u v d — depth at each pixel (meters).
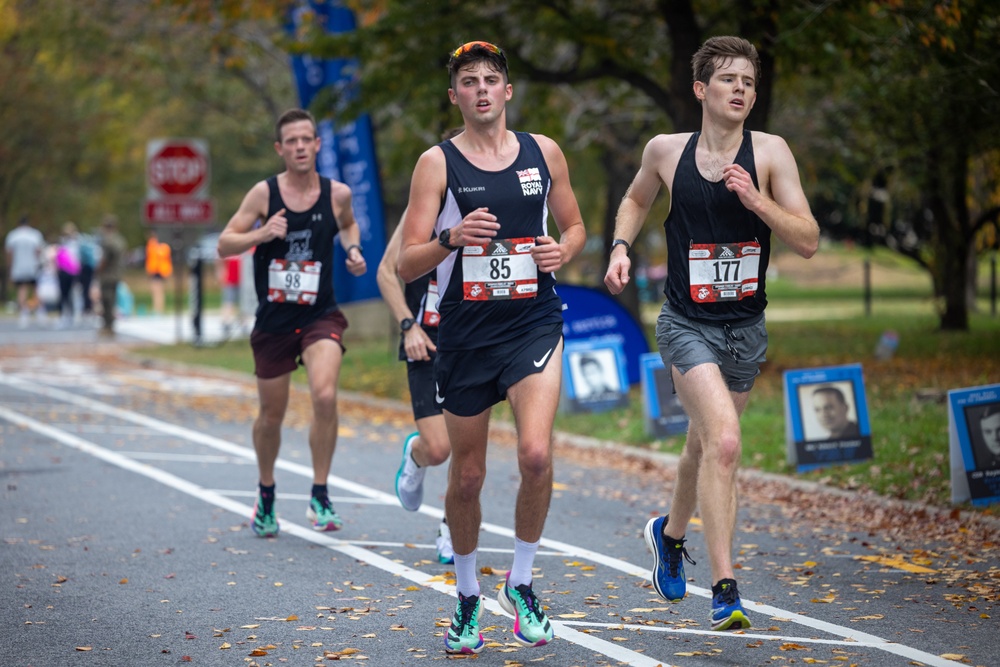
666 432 38.72
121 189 169.62
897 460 31.81
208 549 24.03
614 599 20.22
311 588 20.94
